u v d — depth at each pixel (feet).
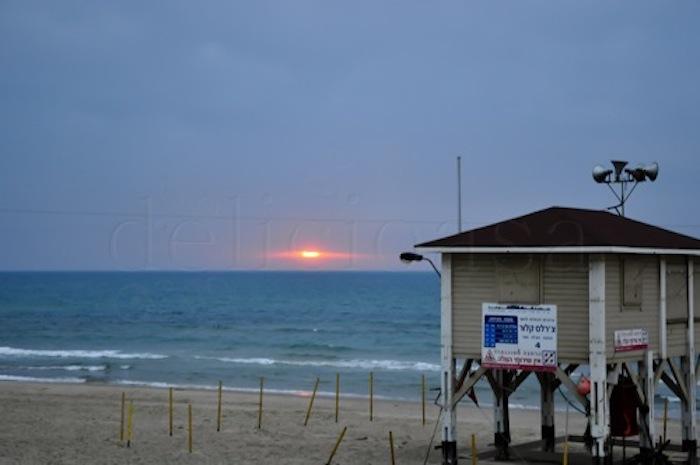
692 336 68.64
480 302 64.28
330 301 479.82
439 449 79.15
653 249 62.03
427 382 161.48
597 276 60.03
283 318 357.82
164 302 476.13
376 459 75.51
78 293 573.33
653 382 65.41
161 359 201.36
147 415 104.42
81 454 77.00
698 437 93.76
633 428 65.92
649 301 65.16
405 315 373.61
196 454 77.61
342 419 104.06
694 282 70.18
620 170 74.74
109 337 270.67
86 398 123.54
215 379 164.45
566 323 61.46
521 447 76.48
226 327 310.24
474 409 120.26
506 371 73.41
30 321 343.67
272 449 80.59
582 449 77.05
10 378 164.25
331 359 207.00
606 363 60.39
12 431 90.27
